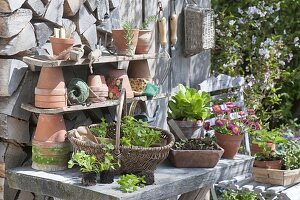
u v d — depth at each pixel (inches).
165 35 170.9
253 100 226.7
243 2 254.7
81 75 144.8
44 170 131.1
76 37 142.6
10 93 128.3
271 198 170.1
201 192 146.9
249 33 247.6
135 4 163.3
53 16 134.3
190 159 138.9
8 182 132.1
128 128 132.4
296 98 262.5
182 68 183.2
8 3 121.3
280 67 256.1
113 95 141.7
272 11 246.5
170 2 176.6
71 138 127.3
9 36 123.6
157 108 171.0
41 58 129.2
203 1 190.7
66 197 123.1
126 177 120.4
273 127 257.9
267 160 176.9
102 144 123.1
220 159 149.4
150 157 125.8
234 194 187.8
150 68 169.3
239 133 150.1
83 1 141.6
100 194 117.1
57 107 128.9
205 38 179.6
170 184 126.5
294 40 249.8
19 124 134.0
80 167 133.2
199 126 150.6
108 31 151.6
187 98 152.1
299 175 176.9
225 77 191.9
